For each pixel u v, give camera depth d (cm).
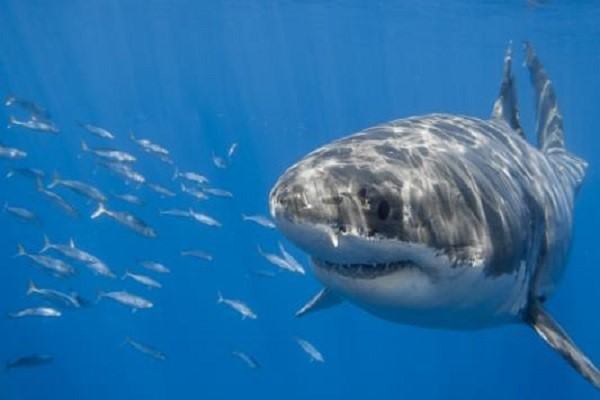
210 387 2202
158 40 4084
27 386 2391
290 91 6856
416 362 1900
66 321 2594
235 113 7706
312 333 2041
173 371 2275
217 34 3841
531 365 1728
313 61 4822
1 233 3803
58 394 2364
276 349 2077
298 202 295
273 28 3509
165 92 7006
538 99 717
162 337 2316
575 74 3722
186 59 5009
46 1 2748
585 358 388
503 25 2614
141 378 2442
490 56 3672
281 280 2212
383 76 5200
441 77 4912
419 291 336
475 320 401
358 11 2661
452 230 333
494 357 1781
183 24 3506
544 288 465
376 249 309
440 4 2280
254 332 2166
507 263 373
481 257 346
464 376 1798
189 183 1285
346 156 340
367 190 311
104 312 2445
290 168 329
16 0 2731
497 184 383
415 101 6900
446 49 3600
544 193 448
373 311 396
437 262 329
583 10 2108
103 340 2542
